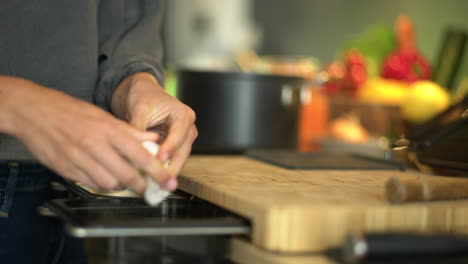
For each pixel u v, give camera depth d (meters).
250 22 3.77
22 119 1.21
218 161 1.71
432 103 2.03
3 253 1.51
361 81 2.25
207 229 1.22
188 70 1.92
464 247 1.13
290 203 1.26
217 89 1.92
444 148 1.64
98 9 1.65
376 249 1.08
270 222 1.19
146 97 1.47
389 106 2.13
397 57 2.26
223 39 3.98
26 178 1.51
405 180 1.34
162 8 1.70
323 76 2.06
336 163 1.71
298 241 1.19
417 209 1.30
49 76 1.53
